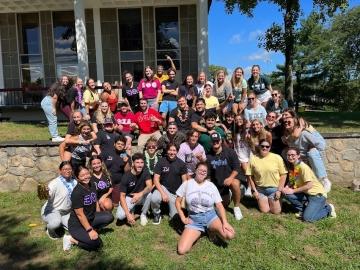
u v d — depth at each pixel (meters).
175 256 4.42
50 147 7.03
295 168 5.58
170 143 5.50
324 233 4.94
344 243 4.66
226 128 6.82
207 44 12.57
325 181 5.73
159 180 5.42
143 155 5.68
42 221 5.45
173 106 8.27
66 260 4.31
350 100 41.44
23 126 11.38
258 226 5.20
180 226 5.25
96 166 5.30
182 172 5.50
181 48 14.95
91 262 4.28
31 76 15.33
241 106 7.31
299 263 4.21
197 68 15.02
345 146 7.41
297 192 5.50
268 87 7.86
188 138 5.94
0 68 15.22
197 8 14.58
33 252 4.52
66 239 4.54
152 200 5.24
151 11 14.81
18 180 7.08
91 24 14.80
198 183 4.75
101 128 7.29
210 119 6.34
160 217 5.42
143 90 8.56
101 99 8.43
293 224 5.21
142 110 7.34
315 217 5.36
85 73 12.55
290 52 15.32
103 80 15.04
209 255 4.41
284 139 6.08
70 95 7.87
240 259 4.30
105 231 5.10
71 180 5.00
